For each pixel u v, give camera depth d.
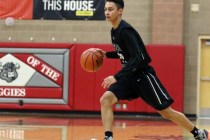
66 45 18.33
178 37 18.17
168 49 18.05
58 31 18.78
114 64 18.05
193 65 18.38
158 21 18.22
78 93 18.22
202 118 17.84
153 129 13.24
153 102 7.11
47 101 18.25
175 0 18.16
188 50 18.41
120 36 7.00
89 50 7.83
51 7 18.81
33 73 18.39
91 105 18.19
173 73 17.98
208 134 7.58
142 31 18.50
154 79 7.12
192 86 18.33
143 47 7.05
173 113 7.31
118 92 7.07
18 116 16.94
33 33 18.84
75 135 11.16
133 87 7.17
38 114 17.98
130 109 17.97
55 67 18.33
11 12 18.88
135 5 18.53
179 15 18.16
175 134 11.88
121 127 13.72
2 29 18.97
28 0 18.84
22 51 18.50
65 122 14.94
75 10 18.72
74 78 18.25
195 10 18.42
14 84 18.42
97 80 18.12
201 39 18.45
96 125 14.04
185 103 18.28
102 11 18.61
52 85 18.30
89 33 18.67
